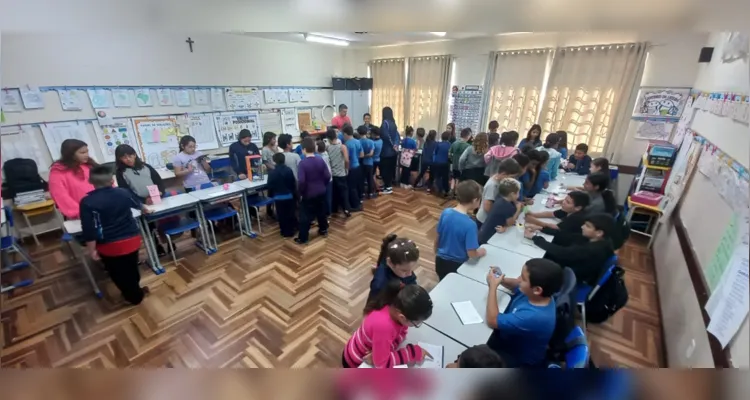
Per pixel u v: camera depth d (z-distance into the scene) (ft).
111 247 7.38
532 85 15.58
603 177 8.29
